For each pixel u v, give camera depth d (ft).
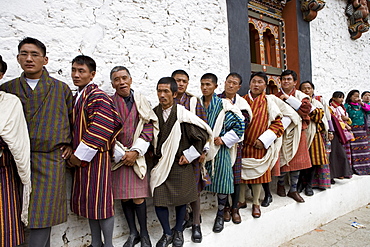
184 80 7.76
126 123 6.59
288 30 14.03
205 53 10.25
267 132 8.46
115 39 8.16
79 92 6.28
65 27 7.33
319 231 10.52
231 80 8.27
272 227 9.11
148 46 8.80
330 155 12.10
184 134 6.93
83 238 7.20
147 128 6.72
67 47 7.34
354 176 13.94
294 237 9.91
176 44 9.47
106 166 6.06
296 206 10.05
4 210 5.10
